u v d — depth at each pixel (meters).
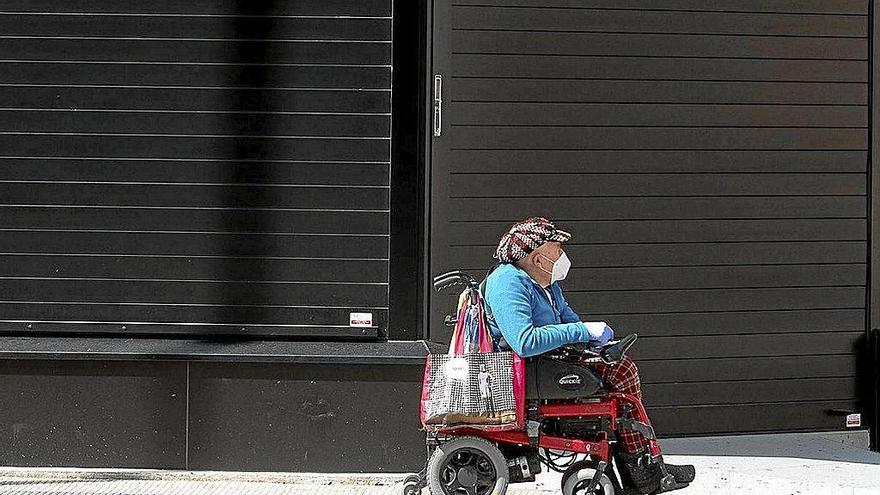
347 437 10.39
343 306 10.69
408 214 10.62
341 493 10.12
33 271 10.70
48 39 10.58
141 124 10.61
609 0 11.48
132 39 10.58
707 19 11.62
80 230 10.66
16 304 10.71
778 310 11.84
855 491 10.42
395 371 10.36
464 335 9.00
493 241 11.41
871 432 12.02
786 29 11.71
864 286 11.97
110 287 10.70
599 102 11.52
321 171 10.60
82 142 10.61
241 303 10.70
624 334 11.63
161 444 10.43
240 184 10.62
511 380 8.89
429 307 11.34
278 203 10.62
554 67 11.43
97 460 10.44
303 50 10.55
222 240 10.65
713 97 11.66
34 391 10.41
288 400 10.40
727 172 11.71
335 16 10.53
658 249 11.65
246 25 10.55
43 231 10.66
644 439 9.23
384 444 10.40
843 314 11.95
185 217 10.64
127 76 10.59
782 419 11.90
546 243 9.28
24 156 10.62
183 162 10.62
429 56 11.19
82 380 10.40
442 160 11.30
